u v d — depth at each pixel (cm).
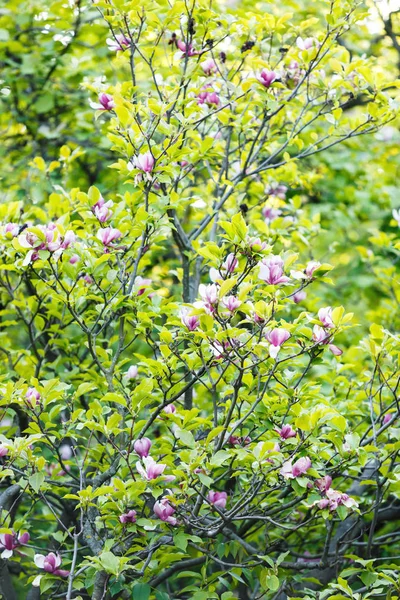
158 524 312
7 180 601
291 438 316
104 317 395
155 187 383
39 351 468
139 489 297
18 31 623
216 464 297
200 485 332
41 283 383
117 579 305
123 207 359
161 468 296
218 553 359
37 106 597
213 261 307
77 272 334
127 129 346
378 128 411
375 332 338
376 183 686
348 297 704
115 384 370
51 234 318
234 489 416
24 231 341
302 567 366
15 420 427
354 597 311
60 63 599
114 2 356
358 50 678
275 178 478
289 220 473
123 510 302
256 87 398
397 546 466
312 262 305
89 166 648
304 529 434
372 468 389
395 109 401
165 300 369
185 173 392
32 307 426
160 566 326
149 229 350
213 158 413
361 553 407
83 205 372
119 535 325
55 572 322
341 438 330
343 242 715
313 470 303
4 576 404
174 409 348
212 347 297
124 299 345
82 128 629
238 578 334
